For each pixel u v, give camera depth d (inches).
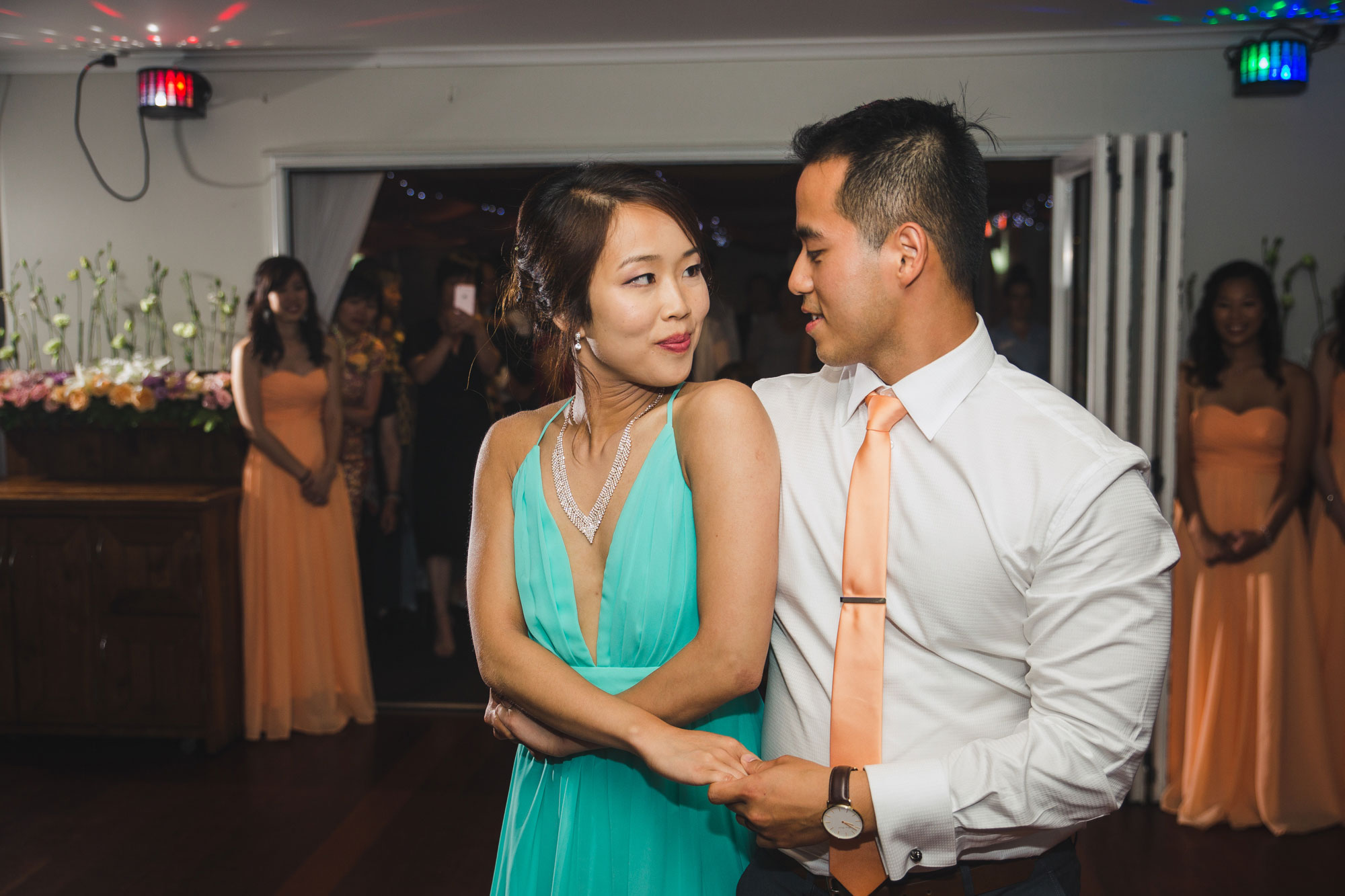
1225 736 120.3
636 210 41.4
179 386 144.7
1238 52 143.0
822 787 39.3
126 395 142.5
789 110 153.5
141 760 138.2
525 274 45.4
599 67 155.6
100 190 162.7
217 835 115.0
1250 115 146.9
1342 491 123.0
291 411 147.4
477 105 157.6
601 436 46.8
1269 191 147.6
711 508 42.3
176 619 137.4
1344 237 146.8
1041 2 132.1
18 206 163.6
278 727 145.5
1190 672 123.3
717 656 41.3
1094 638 38.0
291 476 145.6
